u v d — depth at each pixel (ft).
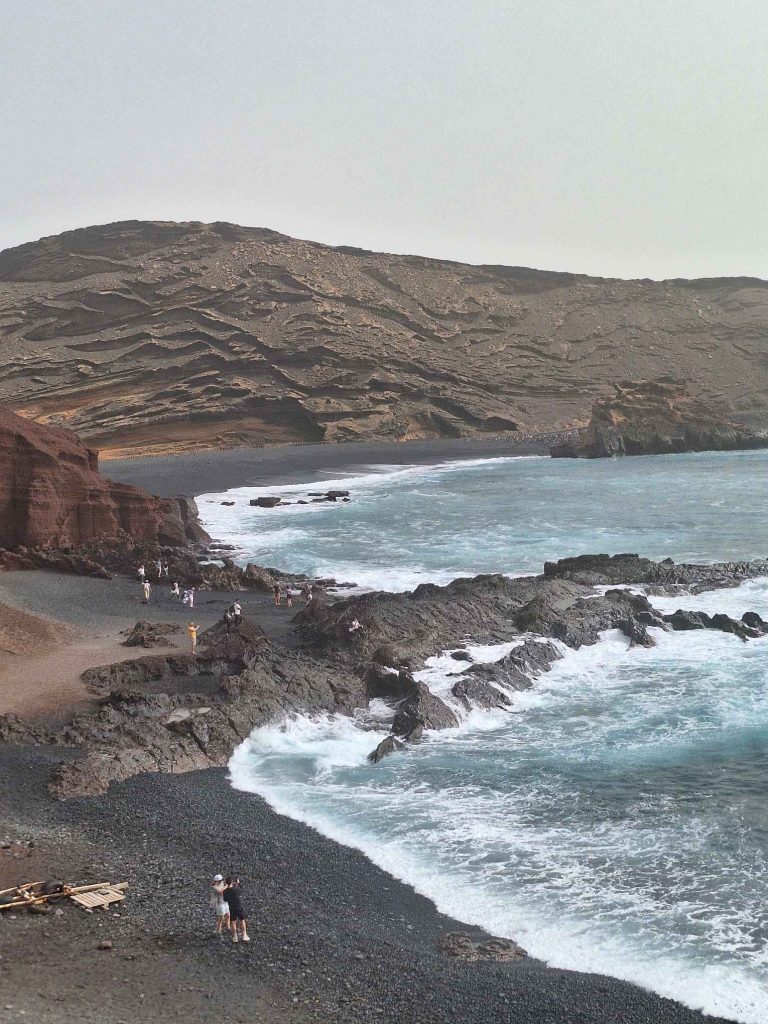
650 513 256.93
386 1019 52.90
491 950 60.54
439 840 76.95
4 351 653.71
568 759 93.71
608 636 134.92
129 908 65.10
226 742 98.02
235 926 61.46
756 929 62.13
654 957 59.41
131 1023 50.80
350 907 66.33
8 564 189.16
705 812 80.02
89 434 581.12
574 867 71.67
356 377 634.84
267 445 588.50
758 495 287.69
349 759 96.43
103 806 82.79
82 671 118.73
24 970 56.34
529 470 408.67
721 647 129.39
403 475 401.08
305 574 190.80
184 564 186.60
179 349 645.92
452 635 131.44
